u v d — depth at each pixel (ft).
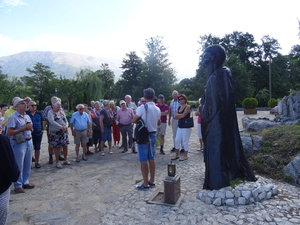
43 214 11.30
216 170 11.55
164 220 9.70
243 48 142.10
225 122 11.64
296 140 15.78
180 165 18.31
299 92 23.66
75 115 21.63
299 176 12.94
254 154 16.57
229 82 11.82
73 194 13.82
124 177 16.62
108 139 24.27
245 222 9.07
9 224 10.41
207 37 144.66
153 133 13.80
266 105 124.77
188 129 19.69
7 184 7.12
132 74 199.11
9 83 170.60
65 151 20.54
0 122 20.21
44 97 200.64
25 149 14.53
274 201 10.81
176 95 23.61
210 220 9.41
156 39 160.56
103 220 10.14
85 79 149.38
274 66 145.18
